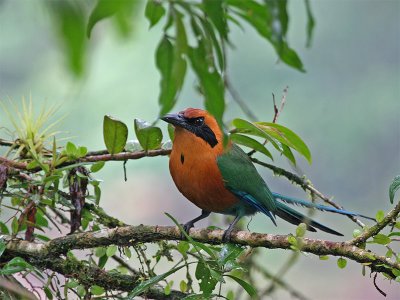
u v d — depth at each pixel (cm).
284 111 3256
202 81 311
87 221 822
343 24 3381
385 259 640
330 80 3322
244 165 969
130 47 300
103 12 252
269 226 2866
